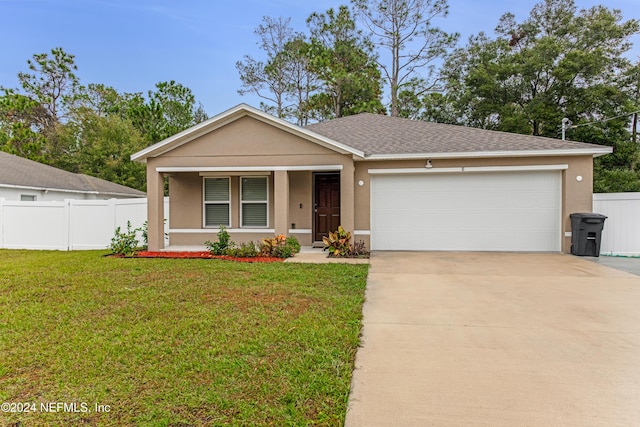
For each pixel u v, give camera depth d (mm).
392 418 2805
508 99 29156
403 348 4090
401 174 11391
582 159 10484
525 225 10961
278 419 2775
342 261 9438
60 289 6438
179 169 10977
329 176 11961
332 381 3299
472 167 10945
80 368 3535
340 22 30906
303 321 4801
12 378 3354
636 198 10469
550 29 31594
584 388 3215
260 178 12172
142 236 12078
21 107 32156
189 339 4215
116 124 29188
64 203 12789
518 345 4145
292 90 32000
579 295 6184
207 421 2752
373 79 30875
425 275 7816
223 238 10422
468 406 2959
